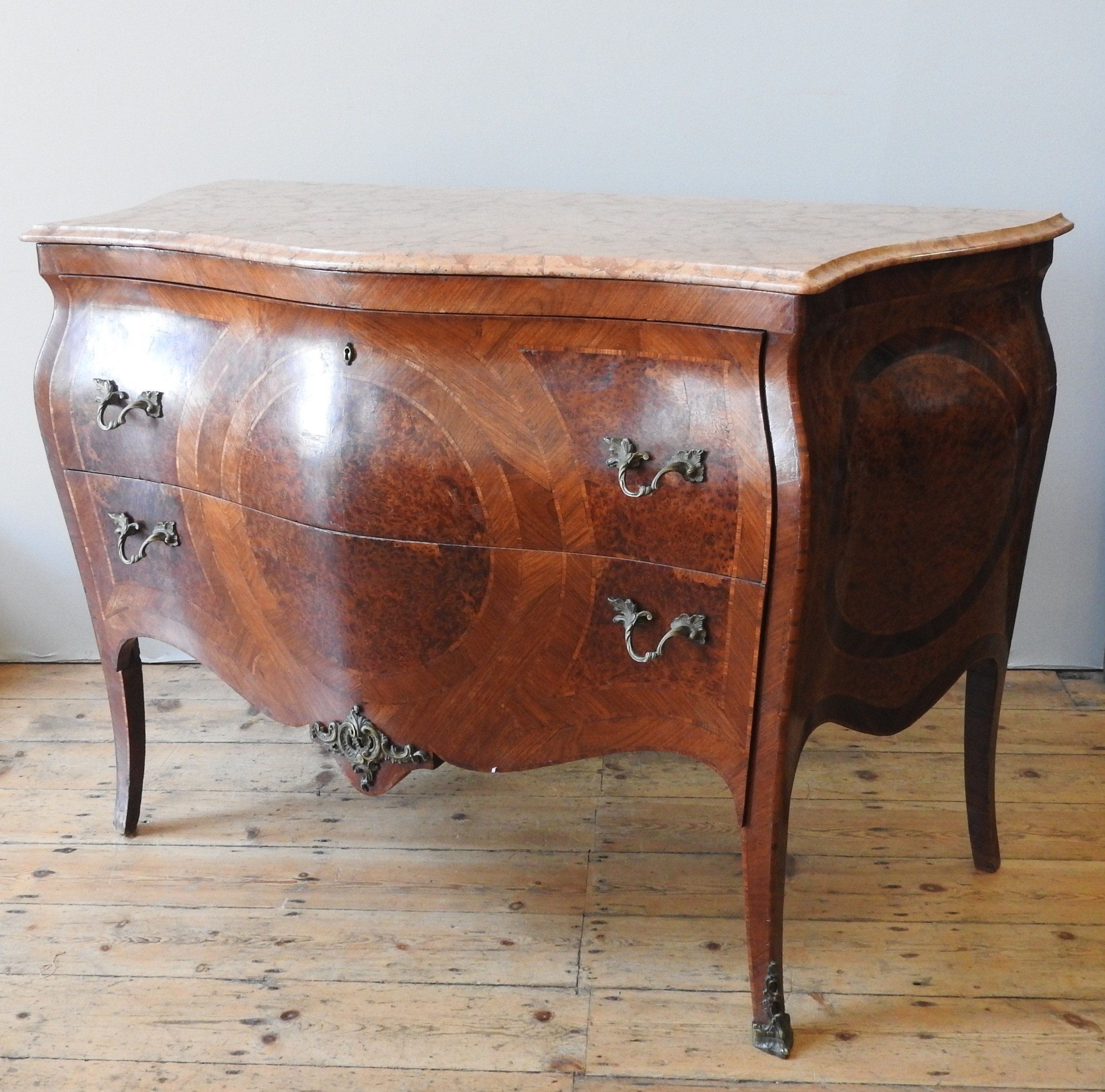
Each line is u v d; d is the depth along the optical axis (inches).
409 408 56.2
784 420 50.3
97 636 73.6
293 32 83.7
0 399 92.4
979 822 71.1
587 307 52.4
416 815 79.0
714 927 68.2
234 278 58.5
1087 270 84.1
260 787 82.2
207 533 65.0
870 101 81.7
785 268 48.4
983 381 57.9
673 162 84.4
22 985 64.3
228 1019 61.9
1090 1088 57.2
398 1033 61.0
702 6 80.4
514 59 83.0
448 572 58.5
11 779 83.0
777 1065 58.7
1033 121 81.4
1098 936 66.7
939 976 64.0
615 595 57.0
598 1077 58.2
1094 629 92.9
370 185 80.0
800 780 81.7
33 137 86.7
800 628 52.7
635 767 84.4
